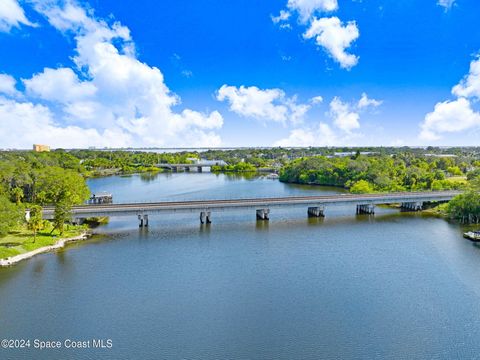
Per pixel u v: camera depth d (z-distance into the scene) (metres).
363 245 98.06
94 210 114.12
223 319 59.34
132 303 64.38
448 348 52.09
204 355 50.62
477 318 59.69
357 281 73.62
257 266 82.06
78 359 49.62
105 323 58.03
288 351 51.47
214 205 125.12
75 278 74.69
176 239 103.88
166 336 54.78
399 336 54.91
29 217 104.19
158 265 82.62
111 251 92.25
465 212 128.00
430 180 189.62
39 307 62.72
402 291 69.12
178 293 68.31
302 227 119.25
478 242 100.62
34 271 78.06
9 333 55.16
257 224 123.50
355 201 140.00
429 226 120.50
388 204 161.12
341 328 56.94
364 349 51.91
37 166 183.50
